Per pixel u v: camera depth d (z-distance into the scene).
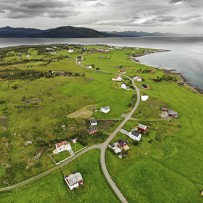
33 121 103.94
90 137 91.31
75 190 66.44
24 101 125.31
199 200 63.84
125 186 67.94
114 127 99.06
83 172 73.12
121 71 196.25
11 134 93.75
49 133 94.38
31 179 70.44
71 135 92.75
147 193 65.75
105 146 85.75
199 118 111.00
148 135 93.25
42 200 62.97
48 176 71.44
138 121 104.56
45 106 119.25
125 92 142.62
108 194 65.06
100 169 74.31
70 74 184.38
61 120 104.88
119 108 118.19
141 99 130.75
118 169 74.62
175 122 105.25
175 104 126.38
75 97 132.38
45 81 163.00
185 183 69.56
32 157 79.69
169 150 84.94
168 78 183.50
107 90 146.12
